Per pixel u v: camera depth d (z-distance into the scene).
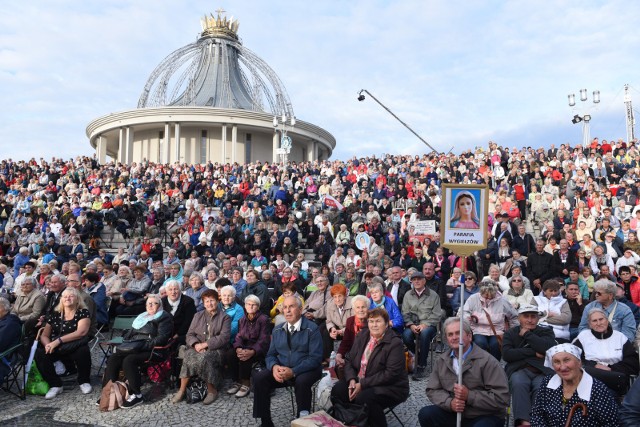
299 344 6.83
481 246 5.82
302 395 6.58
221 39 50.41
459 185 6.00
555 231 15.88
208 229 19.11
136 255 17.47
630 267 11.25
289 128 43.66
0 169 30.41
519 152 25.42
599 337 6.48
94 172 29.50
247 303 8.02
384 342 6.06
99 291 10.98
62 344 8.14
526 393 6.11
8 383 8.48
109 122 43.50
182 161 43.03
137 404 7.49
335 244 18.30
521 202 19.64
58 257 16.81
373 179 25.14
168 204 24.19
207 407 7.40
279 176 27.30
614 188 20.14
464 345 5.54
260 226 18.89
